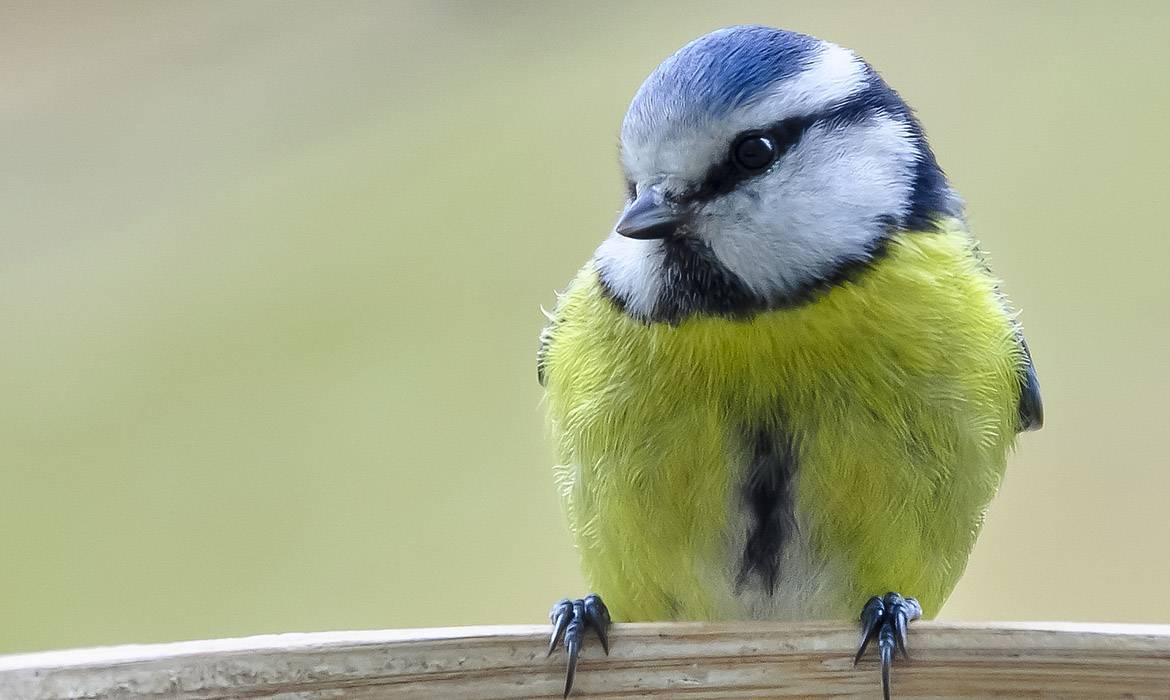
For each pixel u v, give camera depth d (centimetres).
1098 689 138
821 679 138
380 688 138
